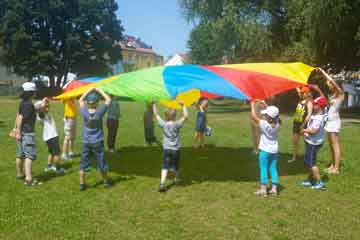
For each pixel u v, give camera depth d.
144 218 5.73
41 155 9.97
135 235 5.13
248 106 36.38
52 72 49.91
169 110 7.12
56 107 30.81
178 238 5.05
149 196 6.77
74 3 48.62
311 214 5.92
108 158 9.80
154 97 7.33
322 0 20.66
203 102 11.29
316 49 23.03
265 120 6.74
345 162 9.39
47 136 8.10
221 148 11.44
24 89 7.18
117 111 10.41
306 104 9.07
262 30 26.39
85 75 52.06
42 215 5.77
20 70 48.25
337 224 5.53
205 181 7.75
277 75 8.39
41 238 5.02
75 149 10.97
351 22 21.75
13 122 18.20
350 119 22.23
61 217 5.70
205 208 6.18
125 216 5.80
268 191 7.09
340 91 8.27
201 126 11.32
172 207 6.19
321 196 6.80
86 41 50.81
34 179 7.57
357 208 6.20
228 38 28.22
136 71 8.48
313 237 5.09
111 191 7.03
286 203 6.43
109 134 10.46
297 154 10.02
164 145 7.12
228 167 8.95
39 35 48.56
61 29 48.66
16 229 5.27
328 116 8.28
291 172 8.52
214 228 5.38
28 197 6.61
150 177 8.00
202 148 11.40
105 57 58.00
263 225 5.50
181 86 7.52
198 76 7.94
